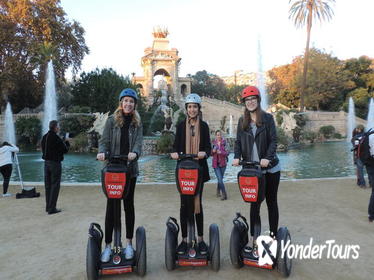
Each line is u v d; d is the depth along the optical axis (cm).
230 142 2530
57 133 584
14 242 422
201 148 330
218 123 4578
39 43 3422
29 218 538
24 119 3073
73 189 781
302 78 4522
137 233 320
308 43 3969
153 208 588
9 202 659
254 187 298
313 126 4034
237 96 7850
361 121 4125
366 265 337
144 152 2220
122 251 327
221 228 467
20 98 4000
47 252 386
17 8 3319
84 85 3762
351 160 1675
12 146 756
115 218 309
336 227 466
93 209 591
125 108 325
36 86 3556
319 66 4809
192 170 308
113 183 297
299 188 754
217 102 4838
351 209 566
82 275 322
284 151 2350
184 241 337
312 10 3847
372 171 492
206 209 580
